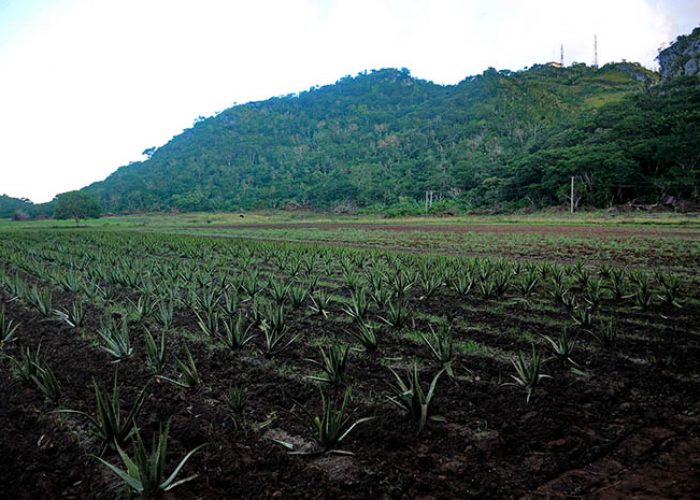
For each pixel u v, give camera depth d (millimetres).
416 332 6977
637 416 4184
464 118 142625
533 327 7109
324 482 3281
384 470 3408
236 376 5438
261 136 176000
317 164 138500
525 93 149750
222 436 4008
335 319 8008
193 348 6551
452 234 29422
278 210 103312
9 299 10773
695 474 3244
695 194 50781
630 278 10234
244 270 14367
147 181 143000
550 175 59656
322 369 5586
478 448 3689
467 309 8422
